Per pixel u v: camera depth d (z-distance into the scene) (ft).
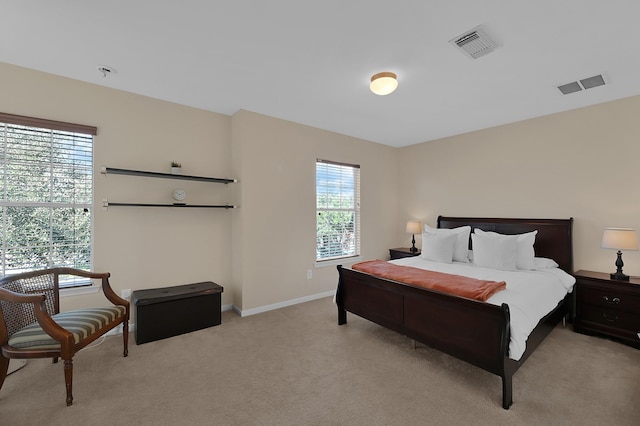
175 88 9.32
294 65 7.80
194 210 11.00
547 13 5.70
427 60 7.51
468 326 6.59
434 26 6.15
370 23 6.06
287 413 5.73
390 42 6.73
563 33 6.34
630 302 8.64
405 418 5.59
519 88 9.15
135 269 9.74
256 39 6.65
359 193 15.23
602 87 9.09
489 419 5.55
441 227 14.80
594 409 5.80
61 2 5.44
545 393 6.34
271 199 11.82
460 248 12.23
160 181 10.22
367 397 6.22
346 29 6.26
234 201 11.51
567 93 9.53
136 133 9.75
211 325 9.98
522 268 10.46
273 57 7.42
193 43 6.82
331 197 14.23
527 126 12.12
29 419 5.51
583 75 8.30
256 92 9.54
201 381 6.79
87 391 6.38
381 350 8.33
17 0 5.37
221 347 8.50
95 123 9.04
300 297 12.75
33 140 8.25
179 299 9.34
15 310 6.58
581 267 10.77
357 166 15.07
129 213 9.62
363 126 13.20
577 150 10.87
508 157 12.69
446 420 5.53
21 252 8.13
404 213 16.92
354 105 10.62
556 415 5.64
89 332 6.45
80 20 5.99
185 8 5.62
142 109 9.86
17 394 6.27
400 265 10.48
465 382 6.77
